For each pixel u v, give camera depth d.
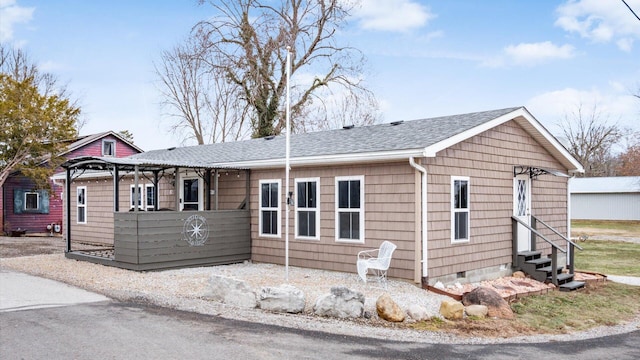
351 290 7.89
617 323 9.04
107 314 7.55
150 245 11.66
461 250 11.09
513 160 12.88
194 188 15.16
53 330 6.67
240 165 13.36
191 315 7.60
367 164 11.07
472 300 8.91
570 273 12.27
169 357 5.69
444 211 10.68
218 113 33.47
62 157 24.45
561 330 8.27
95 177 18.34
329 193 11.82
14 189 25.05
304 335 6.77
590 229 32.69
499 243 12.27
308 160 11.80
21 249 16.72
